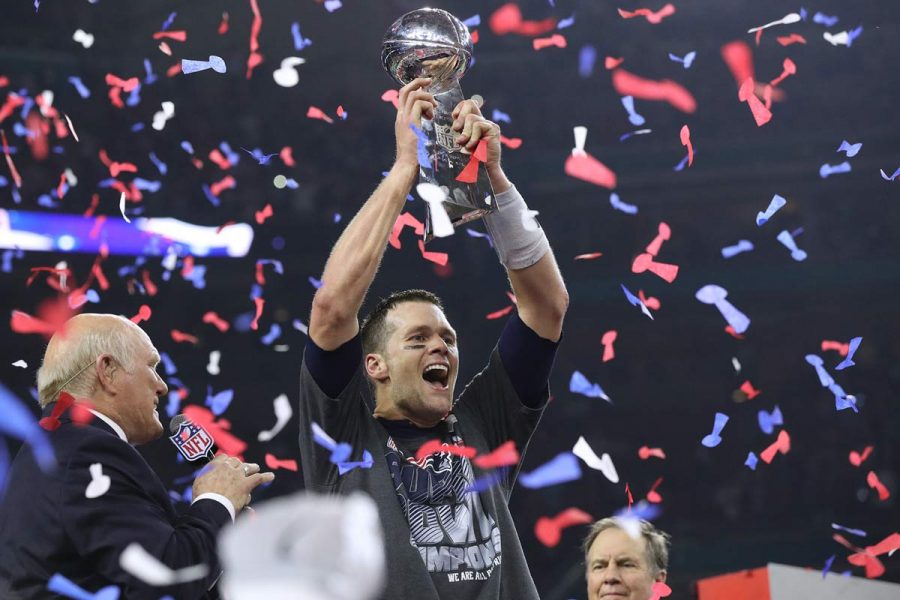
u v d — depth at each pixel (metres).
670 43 15.80
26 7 13.75
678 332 15.30
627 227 15.70
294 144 14.61
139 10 14.20
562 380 14.95
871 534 13.50
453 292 14.62
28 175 12.32
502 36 15.67
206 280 13.72
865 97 15.77
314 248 14.30
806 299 15.43
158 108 13.93
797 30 15.69
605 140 15.84
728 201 15.84
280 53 14.81
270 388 13.45
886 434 14.29
